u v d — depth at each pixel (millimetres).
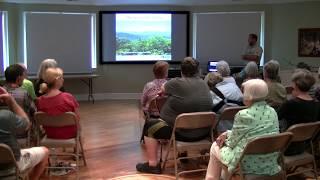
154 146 4426
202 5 10141
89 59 10094
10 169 2980
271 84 4430
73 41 9938
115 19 10180
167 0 9898
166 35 10258
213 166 3418
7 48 9516
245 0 9844
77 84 10219
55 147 4016
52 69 4078
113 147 5559
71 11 9922
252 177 3016
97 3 10000
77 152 4086
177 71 9109
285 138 3045
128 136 6195
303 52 9727
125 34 10234
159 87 4902
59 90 4367
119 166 4723
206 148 3961
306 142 3811
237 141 3074
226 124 4473
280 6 9867
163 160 4770
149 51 10312
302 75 3775
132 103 9609
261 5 9984
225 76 4938
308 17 9625
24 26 9664
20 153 3119
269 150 3002
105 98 10391
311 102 3760
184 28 10234
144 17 10195
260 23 10016
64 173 4461
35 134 4402
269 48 10062
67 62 9945
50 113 3943
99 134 6332
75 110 4137
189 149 3924
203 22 10156
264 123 3041
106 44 10227
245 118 3021
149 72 10383
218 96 4660
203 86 4164
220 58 10164
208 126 3969
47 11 9766
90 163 4840
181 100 4066
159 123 4227
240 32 10062
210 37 10164
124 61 10312
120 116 7875
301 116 3715
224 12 10078
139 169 4535
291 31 9812
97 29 10156
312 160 3627
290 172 4227
